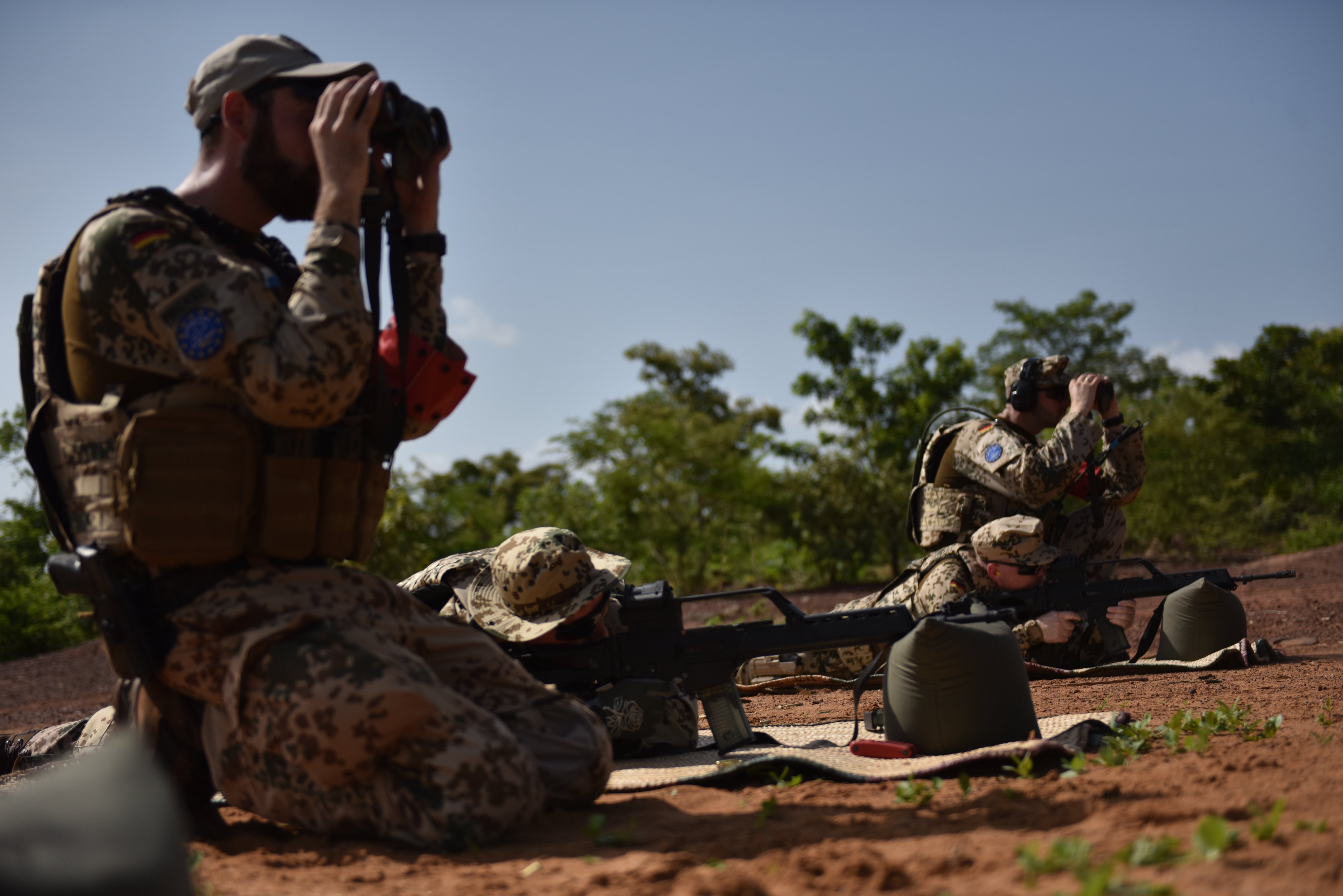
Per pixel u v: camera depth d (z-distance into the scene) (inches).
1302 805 78.6
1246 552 686.5
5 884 55.5
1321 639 254.8
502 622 129.1
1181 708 146.9
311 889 74.9
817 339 936.9
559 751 98.8
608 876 73.8
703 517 709.3
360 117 93.4
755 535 703.1
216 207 98.1
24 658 587.2
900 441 917.8
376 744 84.6
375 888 74.6
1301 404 1099.3
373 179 99.3
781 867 73.7
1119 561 210.4
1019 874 66.5
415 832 86.0
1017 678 114.8
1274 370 1131.9
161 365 88.7
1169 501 700.7
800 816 90.6
